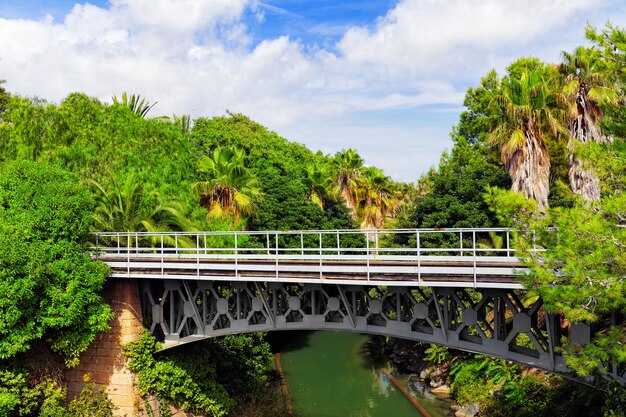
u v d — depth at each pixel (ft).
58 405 71.87
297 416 89.61
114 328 76.33
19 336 64.49
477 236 105.40
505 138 89.40
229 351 97.86
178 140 129.70
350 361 124.98
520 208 47.11
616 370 49.44
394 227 119.24
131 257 79.66
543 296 43.37
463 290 65.10
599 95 77.20
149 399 76.43
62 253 68.33
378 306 65.21
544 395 74.38
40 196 69.46
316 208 144.46
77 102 120.88
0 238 63.26
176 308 82.94
